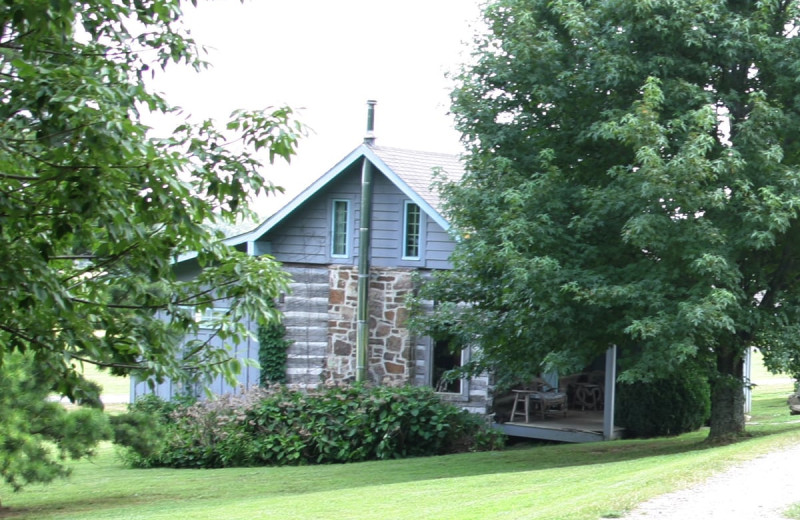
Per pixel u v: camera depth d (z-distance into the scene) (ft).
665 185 37.32
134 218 23.13
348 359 64.23
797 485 26.94
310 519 29.60
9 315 23.34
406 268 63.21
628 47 41.86
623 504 24.58
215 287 25.98
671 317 37.86
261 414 55.72
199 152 23.84
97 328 25.48
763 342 45.11
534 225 40.09
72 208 21.24
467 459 49.85
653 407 59.57
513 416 63.21
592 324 43.09
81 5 24.25
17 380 37.73
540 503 27.32
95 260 24.58
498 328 47.80
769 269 45.52
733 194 40.16
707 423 66.03
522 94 44.91
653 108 39.37
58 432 39.75
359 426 54.29
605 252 42.34
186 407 59.93
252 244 65.57
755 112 39.50
